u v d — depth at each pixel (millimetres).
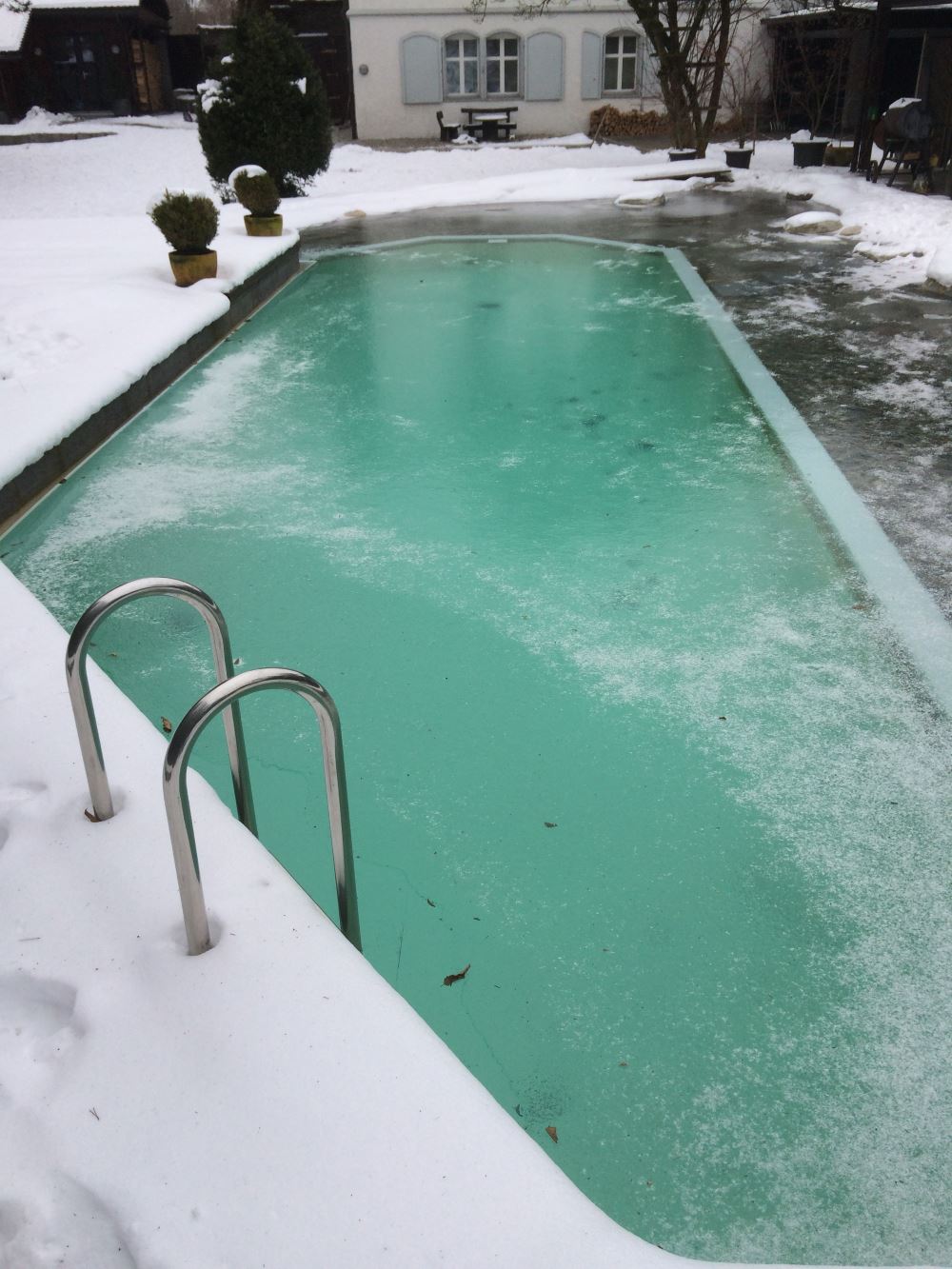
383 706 3547
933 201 13047
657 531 4867
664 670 3686
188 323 8008
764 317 8672
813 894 2643
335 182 18906
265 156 15438
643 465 5758
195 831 2234
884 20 15117
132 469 5895
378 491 5527
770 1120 2045
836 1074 2145
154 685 3721
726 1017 2297
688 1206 1881
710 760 3186
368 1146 1523
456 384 7453
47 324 7492
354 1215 1427
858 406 6309
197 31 31703
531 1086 2141
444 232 13844
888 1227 1834
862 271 10273
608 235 13109
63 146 24078
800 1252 1795
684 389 7070
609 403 6883
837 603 4086
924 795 2988
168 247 11297
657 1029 2271
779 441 5859
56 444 5617
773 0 23297
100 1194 1482
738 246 12016
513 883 2725
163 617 4211
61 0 27562
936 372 6918
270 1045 1694
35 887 2105
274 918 1973
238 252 10492
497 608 4203
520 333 8789
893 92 20000
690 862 2773
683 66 18438
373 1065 1656
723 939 2514
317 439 6387
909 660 3662
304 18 26281
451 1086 1622
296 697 3613
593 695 3557
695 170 17625
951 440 5680
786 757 3182
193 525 5129
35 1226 1464
